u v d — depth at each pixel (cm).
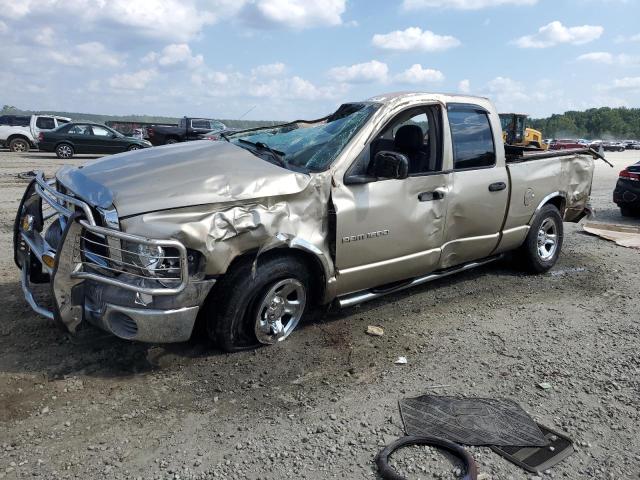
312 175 397
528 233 604
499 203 541
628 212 1108
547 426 331
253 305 388
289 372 378
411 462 292
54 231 398
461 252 523
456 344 439
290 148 449
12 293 481
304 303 422
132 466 278
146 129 2862
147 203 339
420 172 471
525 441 315
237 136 527
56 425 306
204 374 367
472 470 282
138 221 333
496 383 380
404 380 377
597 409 353
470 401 354
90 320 350
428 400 353
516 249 618
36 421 309
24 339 399
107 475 270
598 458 305
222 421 319
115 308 335
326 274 412
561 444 314
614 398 368
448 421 330
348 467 286
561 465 297
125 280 336
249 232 359
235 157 412
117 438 299
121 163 408
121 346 396
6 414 312
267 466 283
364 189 421
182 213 342
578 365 412
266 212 370
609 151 6475
